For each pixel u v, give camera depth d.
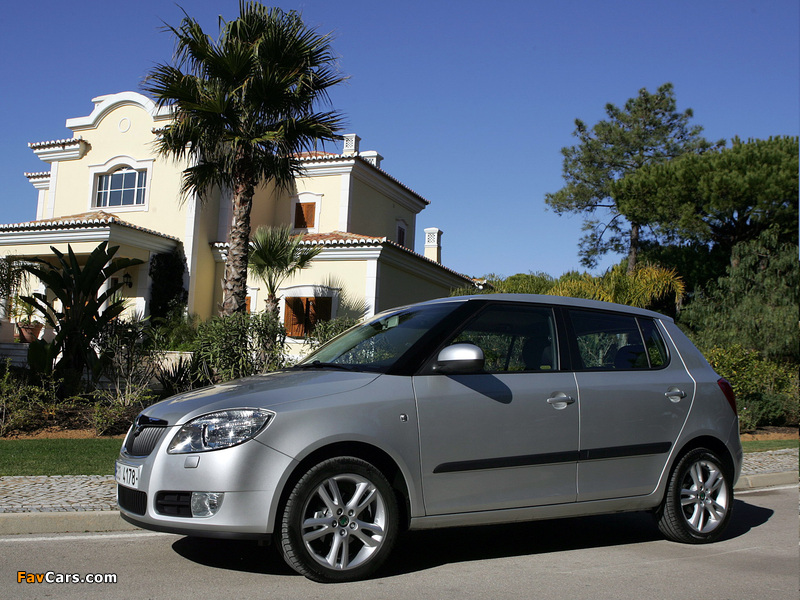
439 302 5.37
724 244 26.94
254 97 13.84
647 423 5.30
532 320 5.23
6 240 21.78
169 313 21.48
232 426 4.12
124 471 4.44
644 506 5.31
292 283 22.16
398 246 21.75
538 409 4.86
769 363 18.25
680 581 4.48
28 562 4.64
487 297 5.18
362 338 5.38
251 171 14.45
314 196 25.77
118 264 13.78
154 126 24.12
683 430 5.48
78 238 20.89
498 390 4.79
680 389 5.55
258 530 4.02
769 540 5.79
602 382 5.21
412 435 4.44
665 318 5.95
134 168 24.12
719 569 4.80
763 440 13.82
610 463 5.13
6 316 20.28
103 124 24.78
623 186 27.45
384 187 27.95
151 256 22.19
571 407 4.99
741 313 21.75
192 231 22.94
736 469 5.80
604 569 4.73
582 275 18.64
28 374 12.76
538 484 4.83
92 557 4.80
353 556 4.41
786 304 21.58
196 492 4.05
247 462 4.04
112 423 11.00
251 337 13.76
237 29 13.61
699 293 25.03
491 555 5.10
